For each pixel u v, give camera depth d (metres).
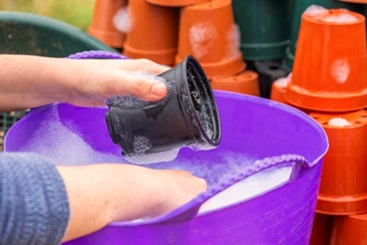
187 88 0.89
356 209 1.17
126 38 1.56
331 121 1.16
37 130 1.11
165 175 0.87
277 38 1.47
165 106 0.90
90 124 1.21
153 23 1.43
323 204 1.17
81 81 1.00
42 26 1.54
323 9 1.25
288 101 1.23
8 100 1.04
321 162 0.94
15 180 0.71
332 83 1.17
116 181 0.80
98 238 0.80
